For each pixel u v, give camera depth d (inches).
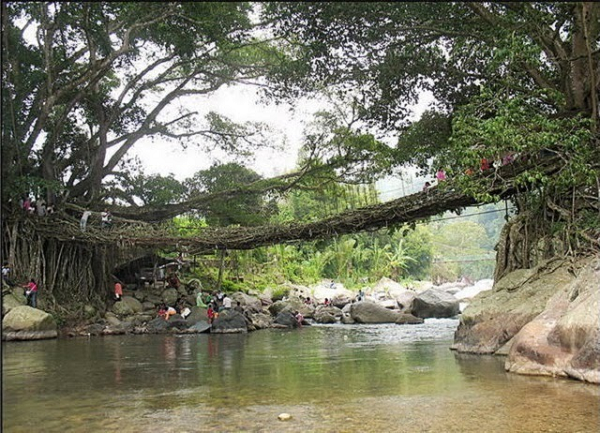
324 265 1406.3
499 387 233.8
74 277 705.0
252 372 297.0
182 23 281.6
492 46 359.9
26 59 342.6
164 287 867.4
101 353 411.8
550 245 408.2
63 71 406.0
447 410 191.9
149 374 294.5
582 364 245.1
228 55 553.0
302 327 722.8
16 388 251.8
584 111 393.1
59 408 203.9
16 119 288.2
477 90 430.0
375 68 362.6
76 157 616.7
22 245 629.0
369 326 733.3
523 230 435.5
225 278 1117.7
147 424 177.6
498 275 444.1
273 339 534.3
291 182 777.6
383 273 1460.4
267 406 203.9
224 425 175.3
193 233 725.3
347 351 405.4
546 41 388.5
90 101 570.6
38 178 516.7
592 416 179.2
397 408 196.7
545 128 325.4
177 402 214.1
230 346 462.6
